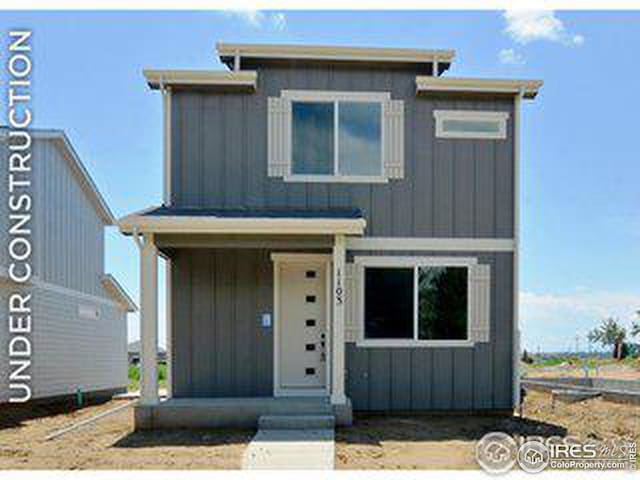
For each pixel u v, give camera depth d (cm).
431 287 1155
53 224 1617
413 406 1134
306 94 1159
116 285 2048
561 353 4859
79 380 1781
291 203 1146
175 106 1145
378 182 1157
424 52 1157
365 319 1140
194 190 1138
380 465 770
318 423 971
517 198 1167
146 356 997
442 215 1162
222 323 1126
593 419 1166
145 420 988
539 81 1159
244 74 1125
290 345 1138
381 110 1168
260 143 1150
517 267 1159
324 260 1143
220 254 1135
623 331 3747
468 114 1175
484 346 1152
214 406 998
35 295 1497
